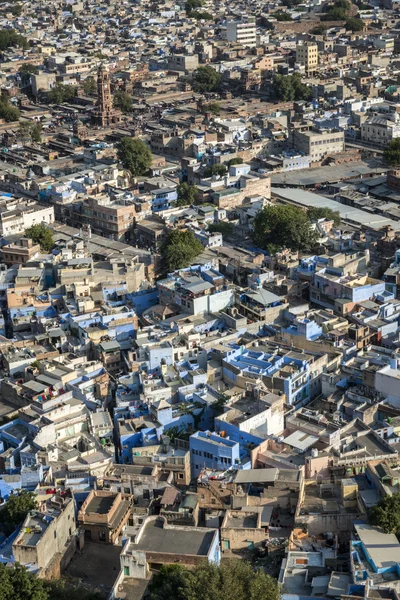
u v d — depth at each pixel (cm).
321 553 19488
